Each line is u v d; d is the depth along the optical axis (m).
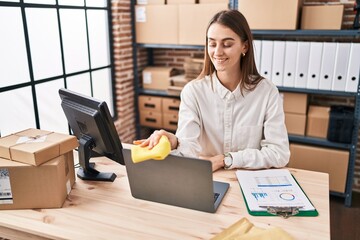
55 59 2.38
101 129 1.28
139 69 3.30
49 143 1.22
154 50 3.46
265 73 2.61
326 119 2.57
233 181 1.35
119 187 1.33
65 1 2.42
